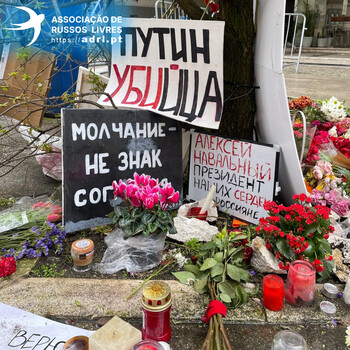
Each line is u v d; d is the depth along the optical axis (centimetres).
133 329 143
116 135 243
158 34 254
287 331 147
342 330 166
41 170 347
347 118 389
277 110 232
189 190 284
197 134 273
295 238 183
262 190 243
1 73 397
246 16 253
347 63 1073
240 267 197
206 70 248
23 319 165
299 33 1405
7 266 192
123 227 198
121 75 273
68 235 235
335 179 277
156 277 198
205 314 171
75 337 146
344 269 202
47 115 491
